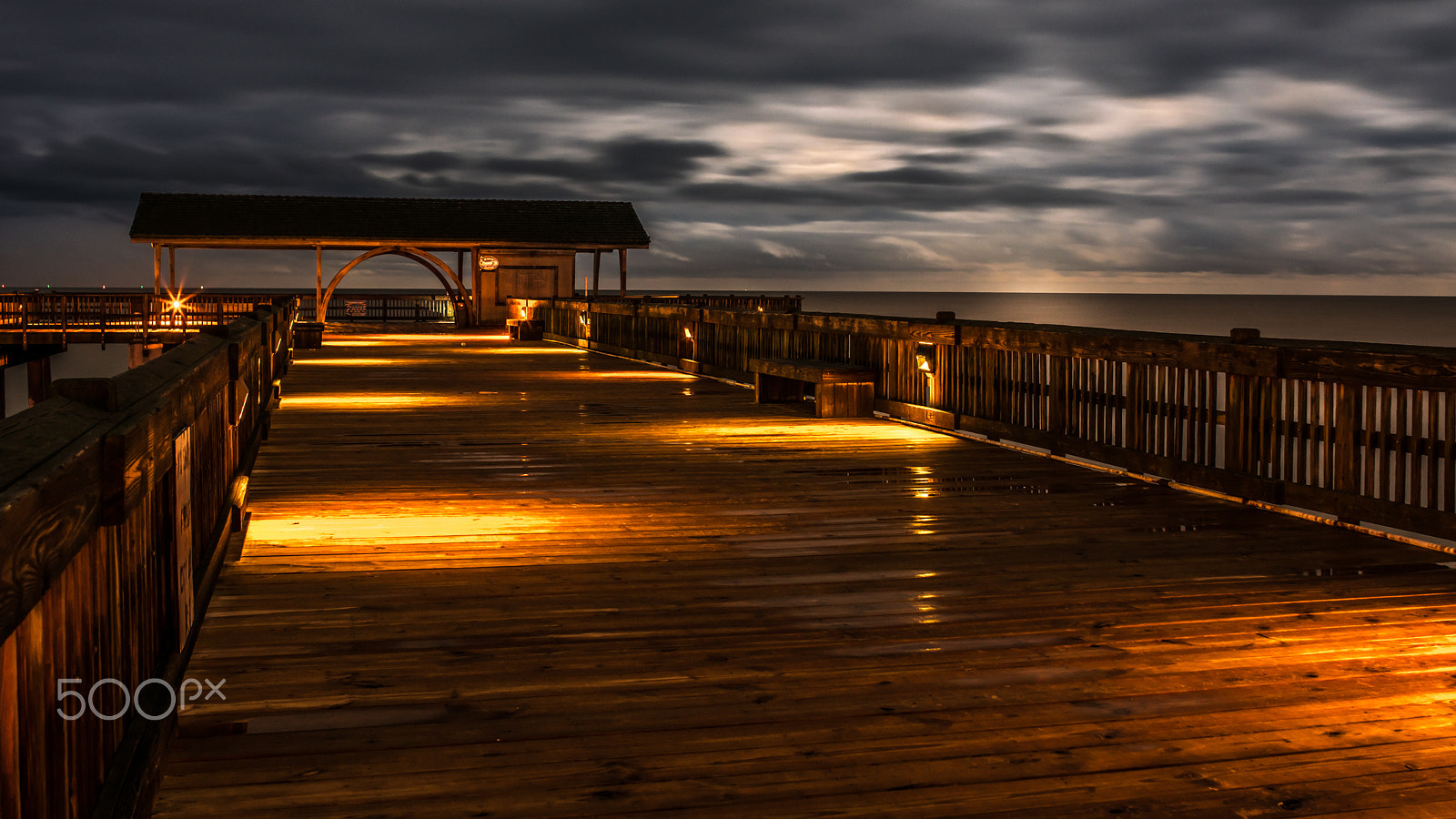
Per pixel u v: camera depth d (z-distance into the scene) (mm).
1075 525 5797
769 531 5641
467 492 6676
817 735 3025
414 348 21516
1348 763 2855
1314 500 5824
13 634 1679
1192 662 3635
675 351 16375
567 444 8727
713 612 4223
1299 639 3889
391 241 31281
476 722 3107
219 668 3527
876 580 4703
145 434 2553
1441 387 5059
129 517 2621
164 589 3254
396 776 2750
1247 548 5281
